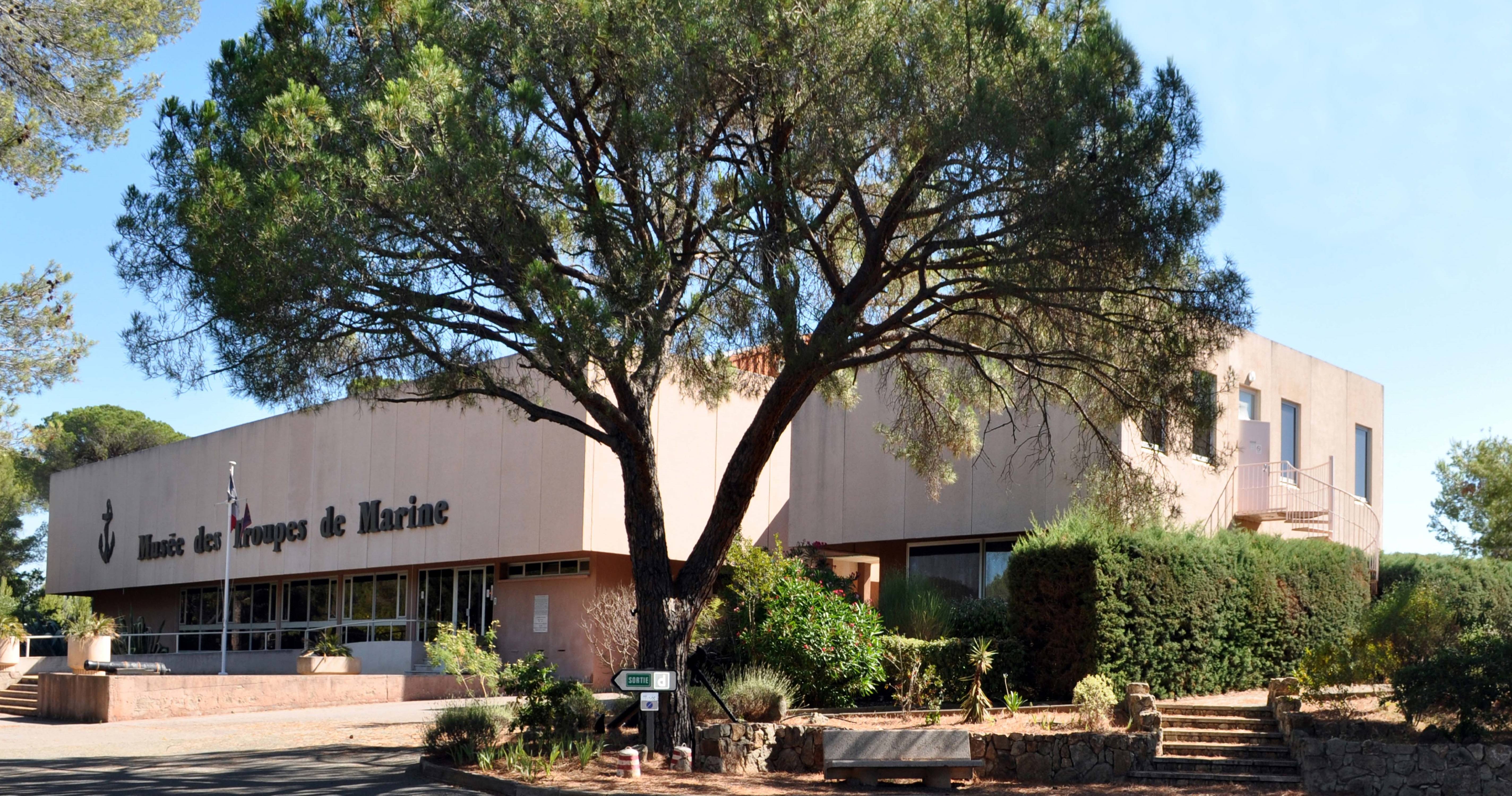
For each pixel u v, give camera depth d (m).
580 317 11.11
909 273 13.09
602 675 25.47
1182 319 12.05
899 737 13.26
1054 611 17.06
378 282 11.84
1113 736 13.96
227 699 21.98
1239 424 22.16
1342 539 23.72
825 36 11.77
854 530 22.67
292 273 11.16
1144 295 12.01
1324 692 15.91
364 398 13.69
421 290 12.16
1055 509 19.78
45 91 17.14
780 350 12.39
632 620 22.14
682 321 12.59
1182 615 17.39
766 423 13.53
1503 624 19.58
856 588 21.92
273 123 11.28
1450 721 14.02
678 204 12.70
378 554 29.34
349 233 11.33
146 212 12.23
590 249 12.55
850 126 11.89
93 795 11.73
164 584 37.50
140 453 38.84
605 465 25.28
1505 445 34.78
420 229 11.75
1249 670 18.36
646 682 13.45
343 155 11.72
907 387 16.59
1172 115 11.66
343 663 25.00
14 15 16.52
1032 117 11.43
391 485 29.30
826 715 16.08
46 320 19.80
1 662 27.23
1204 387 12.40
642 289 11.80
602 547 25.05
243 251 11.21
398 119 11.31
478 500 27.00
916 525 21.73
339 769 13.87
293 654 32.34
